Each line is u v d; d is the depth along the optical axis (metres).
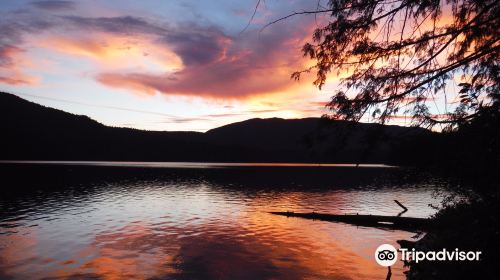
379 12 6.28
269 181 114.62
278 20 6.68
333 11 6.42
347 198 68.00
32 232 35.09
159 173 149.62
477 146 5.17
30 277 21.58
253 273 22.83
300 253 27.66
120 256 26.47
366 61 6.64
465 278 6.35
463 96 5.51
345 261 25.31
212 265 24.42
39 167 174.75
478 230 6.19
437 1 5.97
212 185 97.75
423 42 6.38
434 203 58.12
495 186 5.31
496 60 5.98
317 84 6.92
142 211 50.56
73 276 21.78
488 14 5.95
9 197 65.25
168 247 29.53
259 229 37.38
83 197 66.56
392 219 38.97
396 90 6.56
